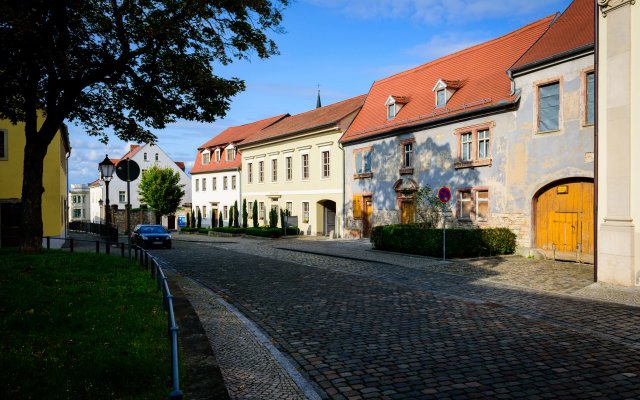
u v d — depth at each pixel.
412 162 23.89
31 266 11.91
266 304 9.95
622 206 11.38
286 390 5.21
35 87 14.20
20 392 4.68
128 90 15.83
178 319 7.47
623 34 11.38
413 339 7.25
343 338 7.35
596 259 11.98
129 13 13.24
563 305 9.56
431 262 16.20
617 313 8.81
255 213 37.34
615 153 11.53
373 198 27.02
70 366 5.33
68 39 12.98
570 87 15.96
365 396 5.14
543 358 6.32
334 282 12.64
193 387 4.76
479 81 21.75
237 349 6.73
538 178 17.06
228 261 17.70
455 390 5.27
